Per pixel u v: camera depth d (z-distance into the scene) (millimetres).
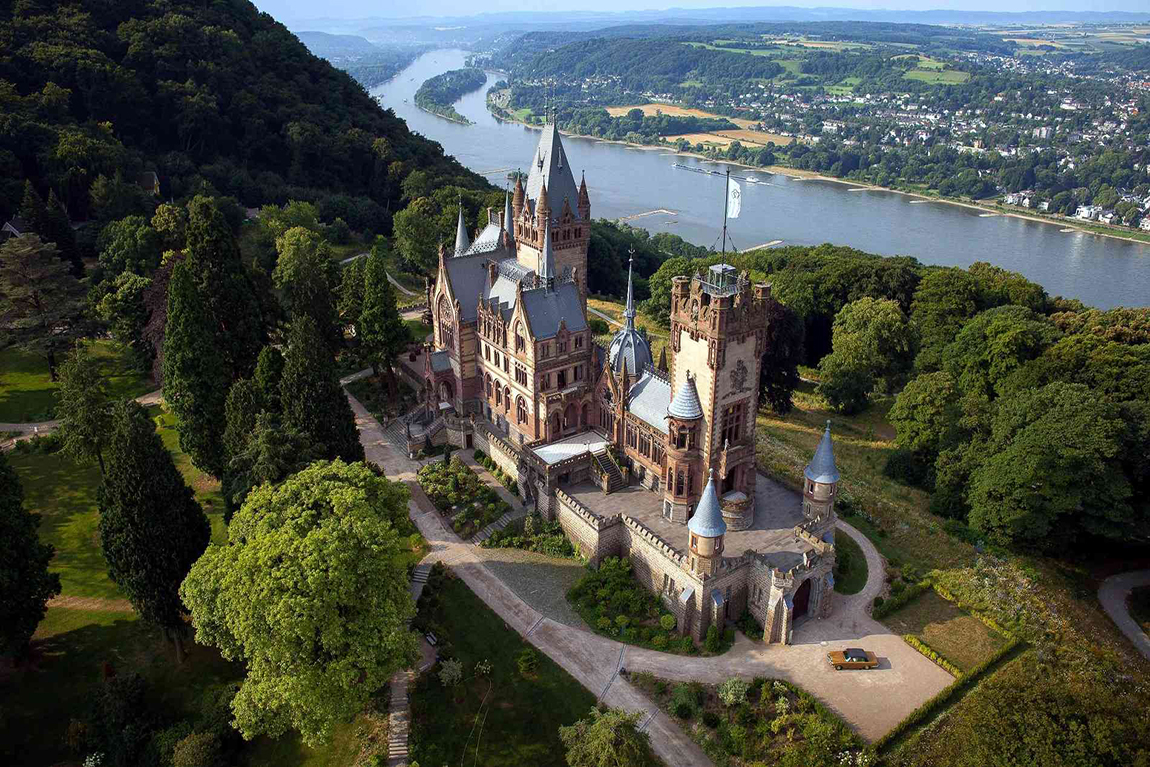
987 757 64875
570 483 107438
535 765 75375
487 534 104938
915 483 128125
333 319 136625
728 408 94875
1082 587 108500
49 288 131375
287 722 71625
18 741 76250
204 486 112438
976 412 123500
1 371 139250
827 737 74562
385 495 85625
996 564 103750
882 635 89688
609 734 69688
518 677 83750
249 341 123125
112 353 148625
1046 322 153500
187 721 76188
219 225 119438
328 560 71125
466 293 126500
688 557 87750
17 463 115125
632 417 105188
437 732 77500
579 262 132625
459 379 128750
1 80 195250
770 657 86500
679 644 87938
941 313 171625
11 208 174625
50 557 83000
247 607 69000
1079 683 69938
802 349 156250
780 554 92250
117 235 162500
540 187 124562
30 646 84625
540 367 111750
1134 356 131625
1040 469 103188
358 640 72188
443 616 91062
